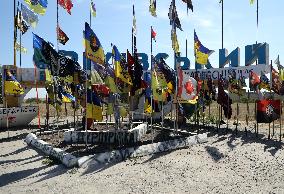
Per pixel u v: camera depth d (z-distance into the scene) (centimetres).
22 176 1638
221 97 2817
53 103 2727
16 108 3512
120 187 1448
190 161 1911
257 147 2277
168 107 3844
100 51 2020
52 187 1454
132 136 2409
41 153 2175
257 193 1364
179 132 2847
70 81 2328
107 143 2378
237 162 1886
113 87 2152
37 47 2180
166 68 2484
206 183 1502
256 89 3338
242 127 3297
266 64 3759
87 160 1825
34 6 2775
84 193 1373
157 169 1741
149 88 2831
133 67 2284
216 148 2256
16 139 2802
